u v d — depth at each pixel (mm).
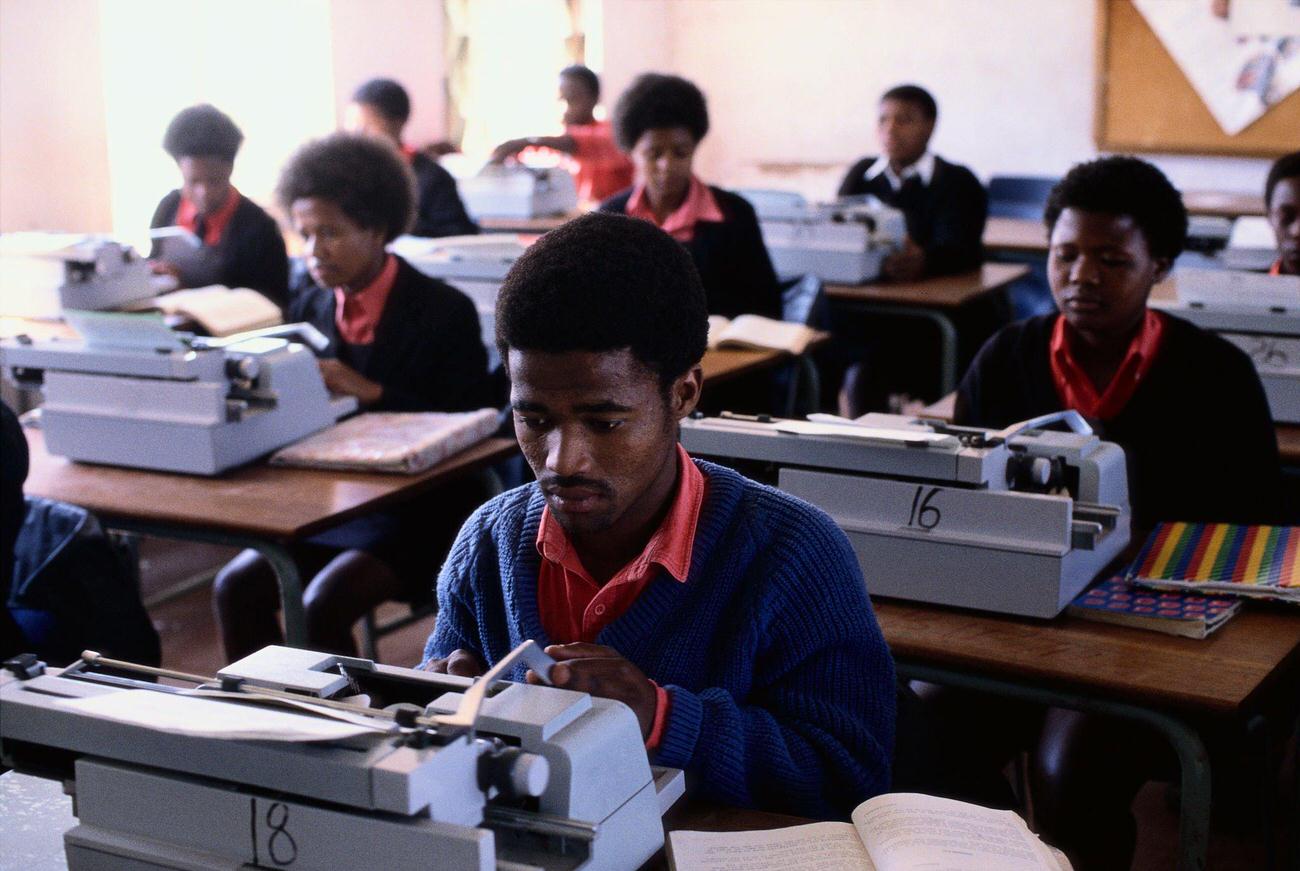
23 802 1105
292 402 2400
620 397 1014
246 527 2045
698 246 3738
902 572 1727
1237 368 2086
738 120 7742
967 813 1045
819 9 7391
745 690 1168
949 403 2725
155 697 946
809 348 3447
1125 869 1682
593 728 942
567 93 6133
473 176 5129
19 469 1872
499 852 920
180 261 3881
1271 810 1897
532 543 1219
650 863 1021
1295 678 1779
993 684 1573
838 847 1023
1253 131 6527
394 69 6004
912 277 4375
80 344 2402
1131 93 6738
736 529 1179
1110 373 2156
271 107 5609
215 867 890
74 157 4699
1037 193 6133
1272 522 2107
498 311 1043
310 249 2641
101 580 1904
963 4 7047
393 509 2508
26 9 4461
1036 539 1649
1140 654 1560
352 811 855
